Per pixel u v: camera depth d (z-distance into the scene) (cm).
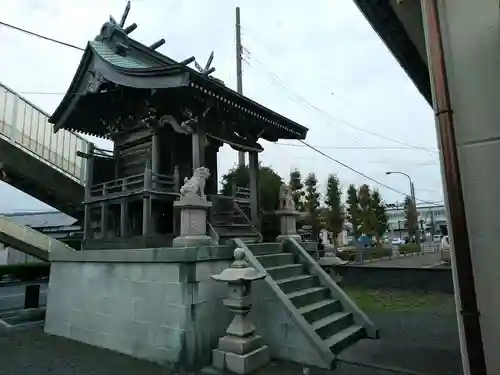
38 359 521
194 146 700
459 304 242
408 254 2623
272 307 519
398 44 390
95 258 606
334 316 578
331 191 2098
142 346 518
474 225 244
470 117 252
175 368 470
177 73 616
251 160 882
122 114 853
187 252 482
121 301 560
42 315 828
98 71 749
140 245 661
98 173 869
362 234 2406
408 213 3228
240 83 1656
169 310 493
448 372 427
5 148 958
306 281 634
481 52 253
